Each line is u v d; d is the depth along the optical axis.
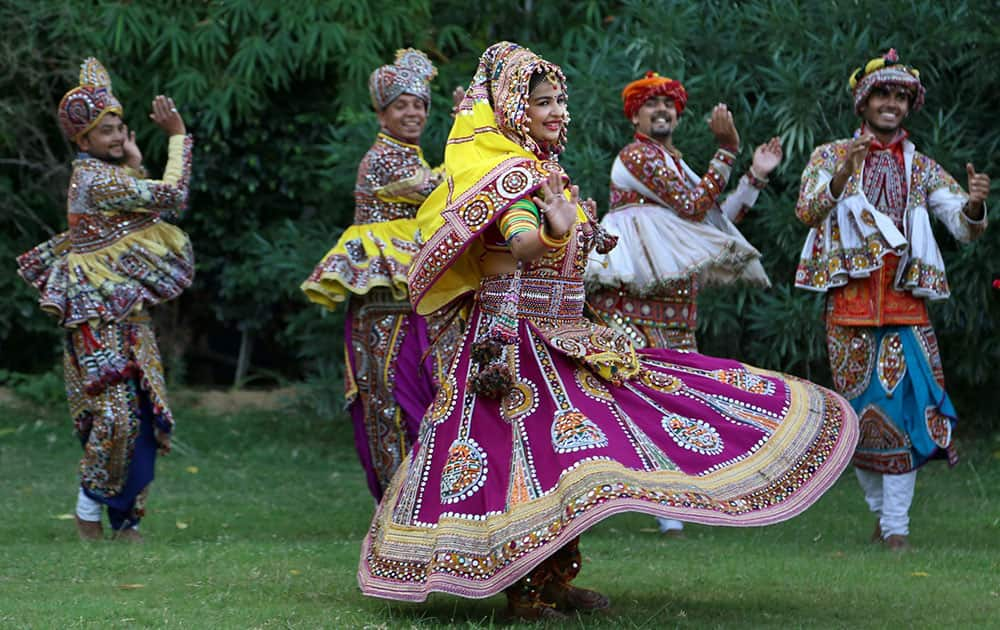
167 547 8.80
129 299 9.48
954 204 9.23
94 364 9.48
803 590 7.17
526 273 6.46
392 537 6.30
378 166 9.95
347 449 14.83
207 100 15.94
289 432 15.48
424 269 6.42
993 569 7.91
